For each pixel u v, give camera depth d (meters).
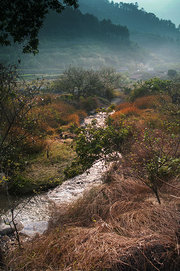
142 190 3.93
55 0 3.26
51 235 3.14
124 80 37.38
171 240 2.56
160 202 3.35
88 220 3.51
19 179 4.81
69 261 2.63
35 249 2.92
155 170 3.61
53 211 4.00
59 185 5.08
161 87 14.02
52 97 12.20
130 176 4.48
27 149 6.20
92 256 2.56
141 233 2.72
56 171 5.52
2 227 3.59
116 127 5.34
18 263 2.76
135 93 14.70
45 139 7.08
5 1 3.09
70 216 3.71
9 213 4.10
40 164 5.80
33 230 3.56
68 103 14.32
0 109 3.54
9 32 3.30
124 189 4.11
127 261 2.43
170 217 2.86
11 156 5.04
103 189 4.27
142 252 2.44
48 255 2.80
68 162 5.95
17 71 3.38
